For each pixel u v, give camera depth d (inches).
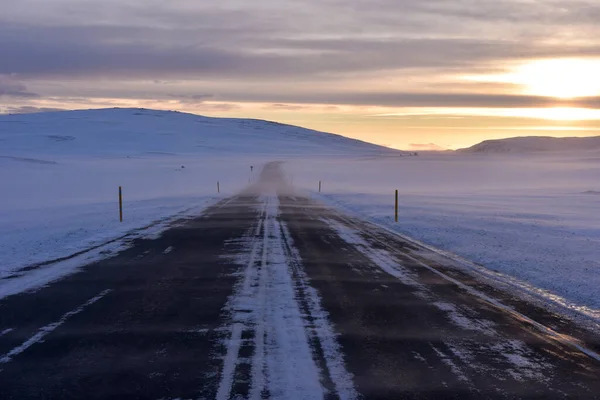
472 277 477.1
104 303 376.2
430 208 1139.3
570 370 261.1
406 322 337.1
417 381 244.5
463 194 1653.5
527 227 827.4
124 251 591.2
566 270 499.8
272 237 701.9
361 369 258.1
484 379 247.9
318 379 245.3
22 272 480.7
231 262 528.4
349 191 1781.5
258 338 301.7
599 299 397.7
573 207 1218.0
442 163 3882.9
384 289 425.4
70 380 243.0
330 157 6387.8
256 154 7106.3
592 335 317.4
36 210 1118.4
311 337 304.3
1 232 762.8
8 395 227.6
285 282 443.2
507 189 1969.7
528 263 532.4
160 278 456.4
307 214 1016.2
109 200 1391.5
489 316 354.0
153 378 245.3
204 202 1283.2
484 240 685.9
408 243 673.0
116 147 6924.2
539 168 3344.0
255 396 226.7
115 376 247.6
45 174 2770.7
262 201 1321.4
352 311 359.9
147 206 1170.0
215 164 4244.6
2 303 376.2
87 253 577.6
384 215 987.3
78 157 5206.7
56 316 344.5
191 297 392.8
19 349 283.0
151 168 3523.6
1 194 1665.8
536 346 295.9
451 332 318.3
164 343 292.8
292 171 3324.3
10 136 7116.1
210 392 230.5
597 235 746.2
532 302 392.2
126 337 303.0
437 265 530.9
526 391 235.3
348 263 531.8
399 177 2817.4
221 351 280.7
